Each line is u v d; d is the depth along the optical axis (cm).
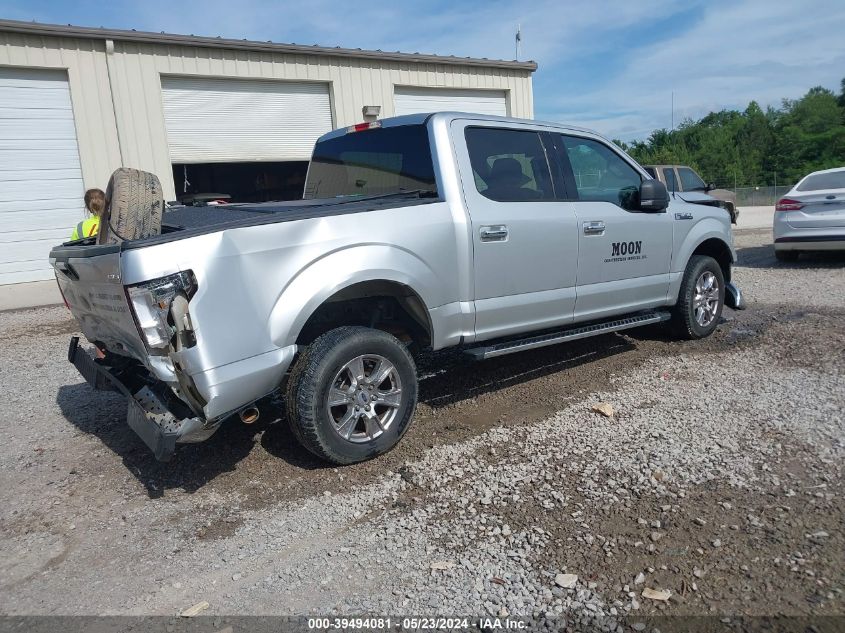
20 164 1140
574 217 520
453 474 394
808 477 370
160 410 370
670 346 650
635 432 443
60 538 349
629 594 279
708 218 660
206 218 415
